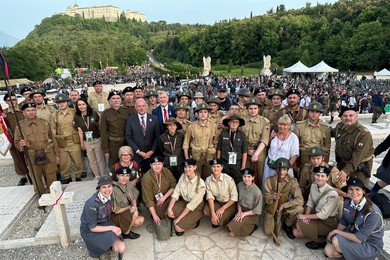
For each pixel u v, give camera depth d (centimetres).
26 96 743
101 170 679
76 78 5616
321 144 508
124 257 417
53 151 597
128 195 450
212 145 544
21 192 625
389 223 484
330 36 6031
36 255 435
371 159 481
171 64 9069
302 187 486
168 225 454
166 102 639
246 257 413
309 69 3328
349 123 477
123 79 5050
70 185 639
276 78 3528
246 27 7694
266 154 544
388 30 4847
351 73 4197
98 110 740
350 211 380
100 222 409
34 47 6594
